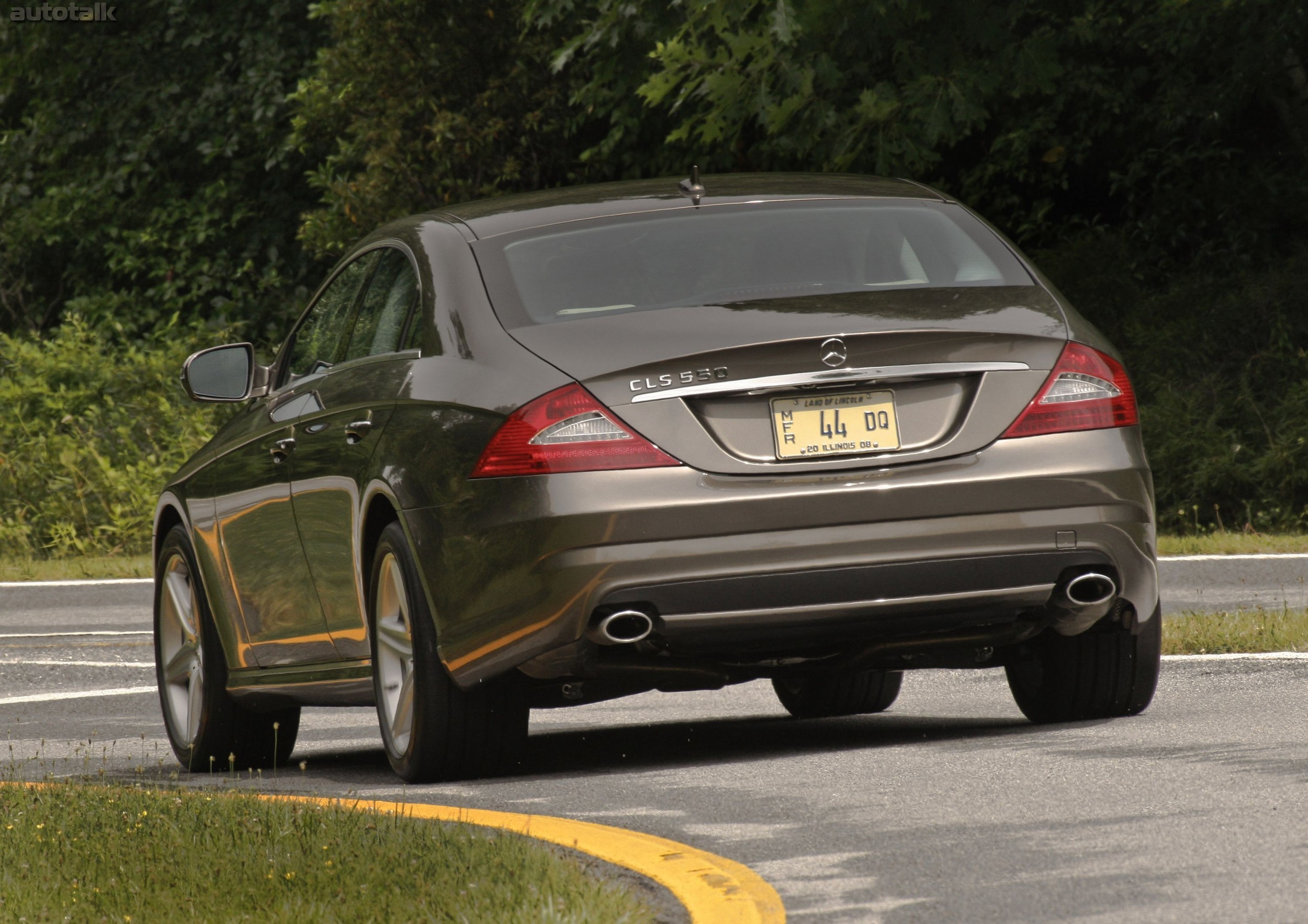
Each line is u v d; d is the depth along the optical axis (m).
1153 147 74.88
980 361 19.08
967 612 19.16
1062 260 73.69
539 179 78.38
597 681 19.83
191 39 97.44
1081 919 12.57
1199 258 73.75
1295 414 65.69
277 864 14.16
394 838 14.88
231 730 24.73
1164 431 66.69
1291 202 73.38
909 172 62.81
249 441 24.09
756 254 20.53
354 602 21.38
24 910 13.32
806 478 18.47
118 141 99.00
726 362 18.45
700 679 19.56
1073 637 21.27
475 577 18.81
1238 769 17.77
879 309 19.25
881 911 13.13
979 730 22.31
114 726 29.59
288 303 96.75
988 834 15.45
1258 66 66.12
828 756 20.48
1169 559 50.56
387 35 77.81
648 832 16.59
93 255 102.12
